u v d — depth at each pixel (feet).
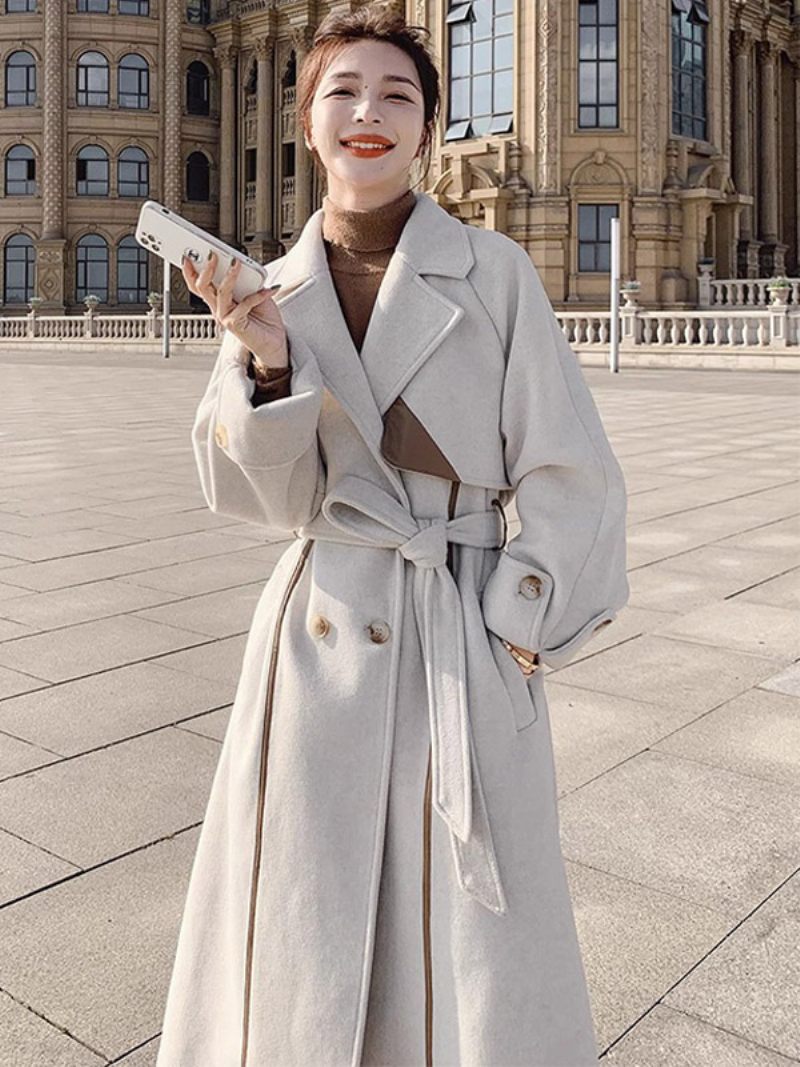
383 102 6.90
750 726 15.57
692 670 17.94
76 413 62.49
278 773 6.76
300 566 7.19
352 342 6.92
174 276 187.52
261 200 182.09
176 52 185.57
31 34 184.55
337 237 7.12
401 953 6.60
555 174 126.93
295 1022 6.49
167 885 11.37
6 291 189.26
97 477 38.37
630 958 10.06
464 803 6.38
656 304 128.57
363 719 6.71
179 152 187.01
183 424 56.34
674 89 131.34
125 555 26.13
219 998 7.09
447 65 133.18
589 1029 6.68
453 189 131.64
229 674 17.74
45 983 9.74
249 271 6.49
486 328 6.89
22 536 28.27
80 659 18.45
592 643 19.40
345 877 6.57
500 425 6.99
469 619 6.79
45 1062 8.73
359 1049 6.36
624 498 7.02
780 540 27.50
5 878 11.48
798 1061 8.71
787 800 13.23
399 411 6.82
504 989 6.36
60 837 12.35
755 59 164.04
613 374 95.04
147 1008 9.40
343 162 6.92
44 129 183.73
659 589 22.93
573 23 126.21
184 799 13.32
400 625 6.81
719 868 11.64
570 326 112.06
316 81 7.18
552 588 6.76
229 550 26.71
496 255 6.95
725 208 136.05
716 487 35.50
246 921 6.75
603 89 127.44
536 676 7.09
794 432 50.85
